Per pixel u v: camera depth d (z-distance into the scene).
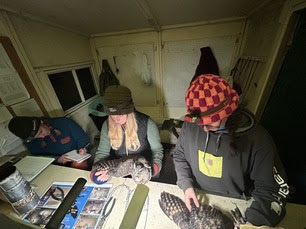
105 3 1.35
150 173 0.86
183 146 0.84
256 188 0.63
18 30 1.49
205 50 2.27
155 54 2.52
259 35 1.58
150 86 2.77
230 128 0.60
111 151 1.21
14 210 0.73
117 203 0.72
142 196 0.46
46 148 1.47
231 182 0.72
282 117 1.07
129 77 2.78
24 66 1.53
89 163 1.55
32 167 0.98
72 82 2.25
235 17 2.03
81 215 0.67
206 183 0.79
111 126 1.06
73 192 0.62
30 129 1.16
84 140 1.61
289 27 1.01
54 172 0.96
